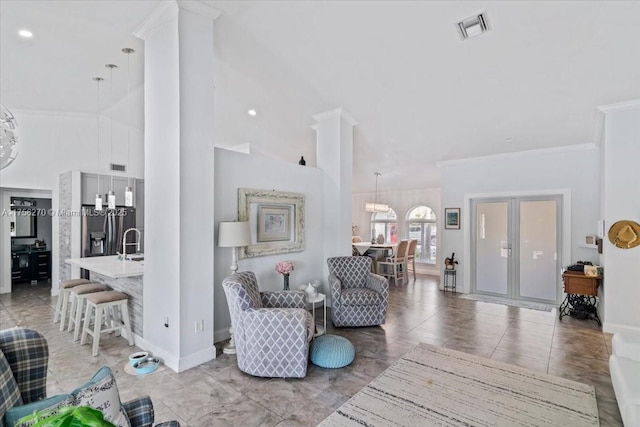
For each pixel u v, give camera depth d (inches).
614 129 158.9
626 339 104.9
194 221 122.4
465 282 256.2
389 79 165.0
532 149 224.2
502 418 91.7
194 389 105.2
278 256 180.1
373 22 131.3
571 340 150.9
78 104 230.4
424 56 145.2
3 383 49.5
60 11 122.2
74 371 116.6
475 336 155.6
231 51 159.8
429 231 348.8
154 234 129.3
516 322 178.1
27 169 234.5
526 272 233.0
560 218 220.8
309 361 125.0
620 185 157.5
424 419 90.8
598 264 200.1
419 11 122.4
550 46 127.6
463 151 236.8
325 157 209.5
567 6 110.4
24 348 56.5
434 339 151.1
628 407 78.3
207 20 128.0
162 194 125.3
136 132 283.4
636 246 154.3
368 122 213.2
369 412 93.7
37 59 162.1
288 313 112.1
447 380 112.3
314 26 138.3
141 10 122.2
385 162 277.1
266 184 173.0
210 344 127.1
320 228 207.5
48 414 45.4
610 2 106.0
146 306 133.9
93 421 29.5
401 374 116.3
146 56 135.0
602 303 169.8
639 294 154.6
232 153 155.5
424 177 313.6
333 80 173.9
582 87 147.0
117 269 142.3
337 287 167.6
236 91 204.1
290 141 267.6
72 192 233.8
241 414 92.3
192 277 121.4
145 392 103.2
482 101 170.2
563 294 217.6
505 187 239.5
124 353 132.1
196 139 123.4
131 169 279.6
